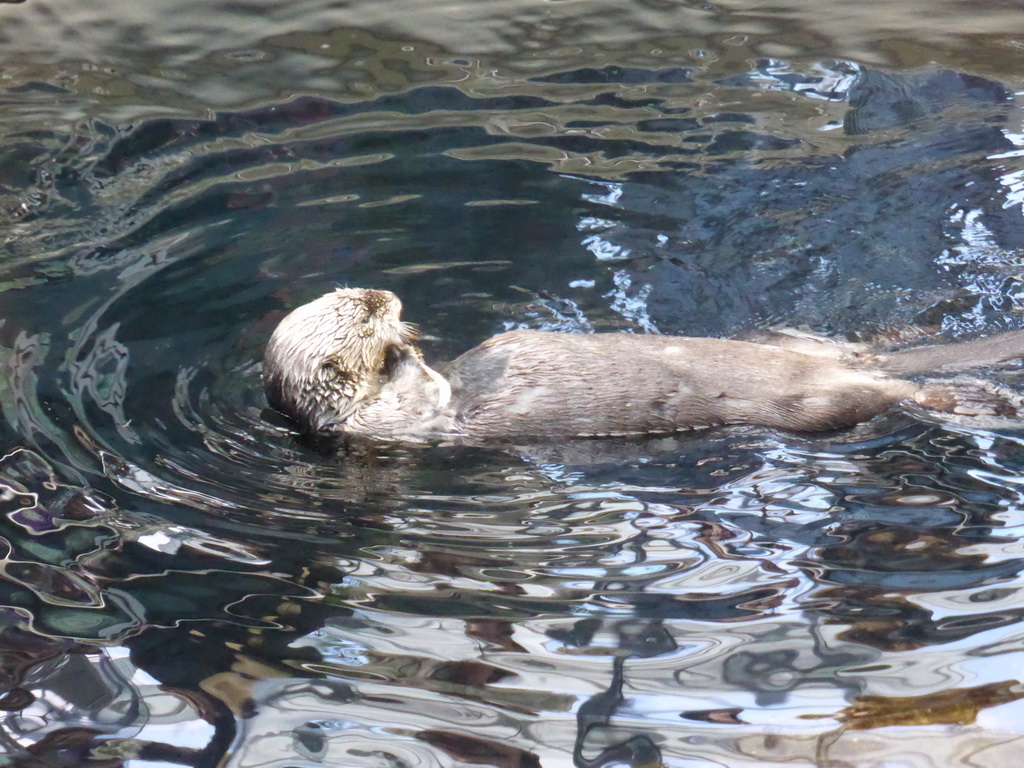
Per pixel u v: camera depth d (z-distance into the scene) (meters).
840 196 22.72
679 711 11.11
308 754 10.73
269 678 11.80
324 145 25.56
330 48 29.86
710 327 19.39
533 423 16.19
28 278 20.92
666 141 24.98
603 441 16.25
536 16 31.11
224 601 13.09
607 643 12.22
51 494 15.11
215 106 27.23
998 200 22.17
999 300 19.47
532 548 14.22
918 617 12.30
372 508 15.27
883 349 18.00
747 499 15.06
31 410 17.05
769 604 12.76
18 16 31.88
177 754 10.82
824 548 13.82
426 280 21.00
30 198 23.66
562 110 26.47
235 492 15.61
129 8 32.28
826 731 10.76
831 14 30.11
